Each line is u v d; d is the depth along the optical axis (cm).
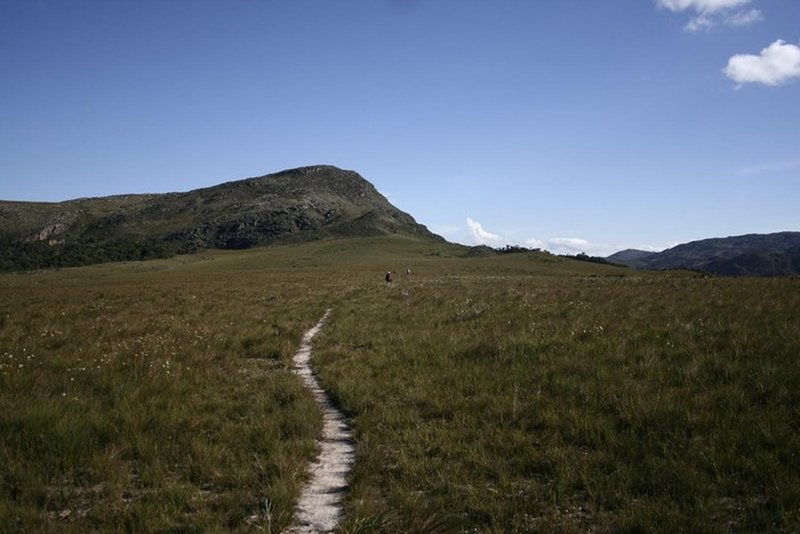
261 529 561
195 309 2756
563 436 802
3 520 570
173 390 1116
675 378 1012
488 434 818
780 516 555
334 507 639
